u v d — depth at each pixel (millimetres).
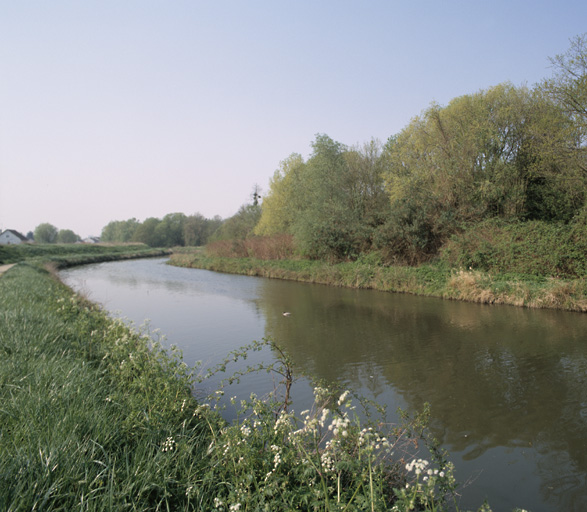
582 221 15719
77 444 3438
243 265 31609
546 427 5820
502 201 20219
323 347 9992
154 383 5180
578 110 16375
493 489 4398
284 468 3428
